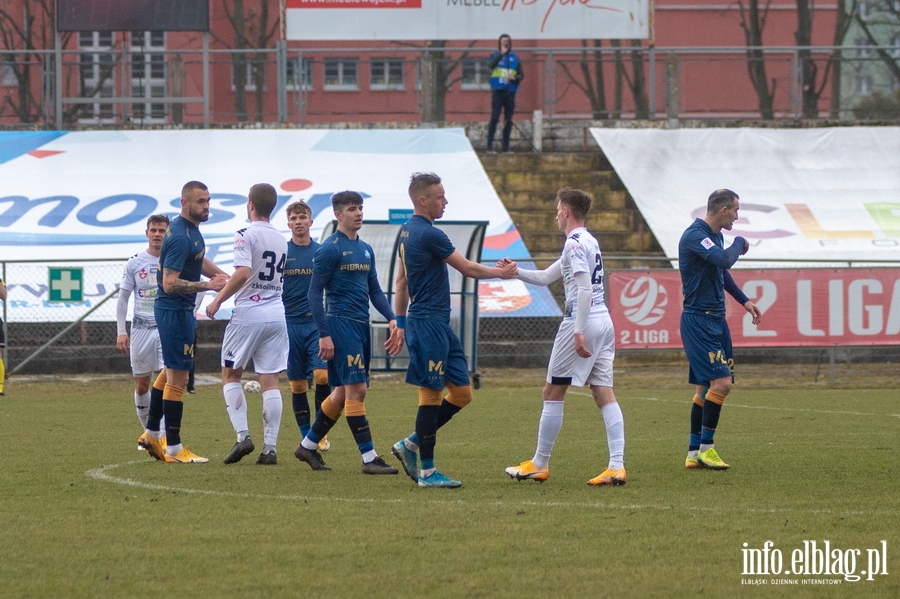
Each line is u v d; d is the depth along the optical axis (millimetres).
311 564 17078
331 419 27406
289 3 86125
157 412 29219
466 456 30266
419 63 88938
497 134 88125
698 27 110125
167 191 73688
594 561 17297
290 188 74000
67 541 18688
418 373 24000
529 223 77375
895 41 112500
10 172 75250
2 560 17344
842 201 76125
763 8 114250
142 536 19078
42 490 24000
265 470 27484
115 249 66375
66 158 77500
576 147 88625
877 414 42281
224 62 88500
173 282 27781
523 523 20219
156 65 87062
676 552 17891
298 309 31375
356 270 26359
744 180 78812
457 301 54062
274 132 81438
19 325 61844
